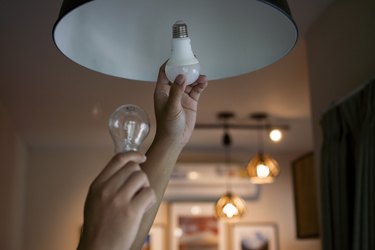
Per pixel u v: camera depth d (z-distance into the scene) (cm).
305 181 467
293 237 498
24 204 470
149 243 483
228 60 81
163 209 495
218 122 405
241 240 493
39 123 394
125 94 326
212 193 499
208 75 82
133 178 50
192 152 508
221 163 505
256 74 297
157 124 77
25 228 467
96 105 349
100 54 79
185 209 494
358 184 169
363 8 189
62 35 72
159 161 74
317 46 236
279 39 75
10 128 377
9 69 280
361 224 168
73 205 477
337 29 213
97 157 491
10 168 381
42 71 284
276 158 516
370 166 166
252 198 505
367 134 168
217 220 495
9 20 221
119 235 47
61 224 472
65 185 482
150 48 82
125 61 81
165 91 78
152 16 79
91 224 48
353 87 197
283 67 287
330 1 216
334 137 201
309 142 481
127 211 48
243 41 80
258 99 347
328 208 201
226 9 77
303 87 322
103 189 49
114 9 76
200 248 487
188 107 80
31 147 481
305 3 218
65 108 356
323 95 228
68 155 489
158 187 74
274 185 509
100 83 305
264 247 493
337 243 192
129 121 67
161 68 79
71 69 281
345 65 205
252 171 387
